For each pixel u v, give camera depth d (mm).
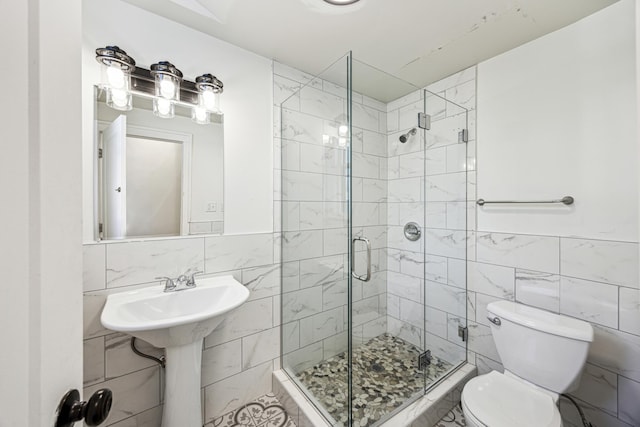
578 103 1359
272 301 1747
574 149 1373
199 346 1253
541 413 1100
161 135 1375
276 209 1764
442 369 1775
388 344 1684
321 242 1562
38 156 346
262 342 1703
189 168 1456
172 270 1396
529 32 1446
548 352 1227
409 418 1385
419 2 1227
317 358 1573
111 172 1250
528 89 1537
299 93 1674
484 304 1739
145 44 1314
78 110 442
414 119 1768
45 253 359
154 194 1358
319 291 1583
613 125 1256
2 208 292
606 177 1275
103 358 1223
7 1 300
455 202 1867
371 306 1628
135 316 1149
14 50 309
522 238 1562
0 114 289
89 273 1191
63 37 404
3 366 289
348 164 1438
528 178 1538
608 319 1271
